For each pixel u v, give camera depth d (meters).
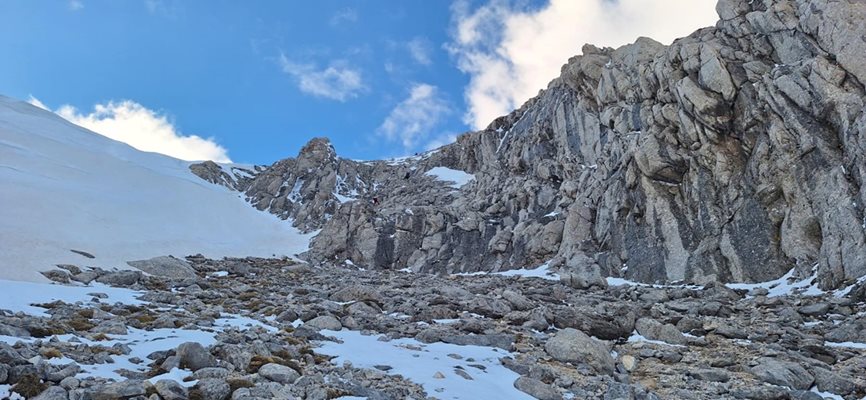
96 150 62.09
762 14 28.34
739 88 26.97
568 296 23.58
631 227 29.67
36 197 31.89
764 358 12.31
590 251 32.06
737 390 10.33
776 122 24.28
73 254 22.66
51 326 10.52
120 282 20.20
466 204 46.81
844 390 10.38
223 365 8.75
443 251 41.47
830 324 16.08
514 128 59.69
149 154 69.31
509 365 11.37
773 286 21.69
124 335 10.99
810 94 23.19
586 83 43.81
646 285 26.47
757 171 24.34
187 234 40.72
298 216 56.41
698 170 27.33
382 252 42.84
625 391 9.62
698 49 29.61
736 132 26.84
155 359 9.05
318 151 67.69
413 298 21.22
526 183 43.75
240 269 29.41
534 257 35.38
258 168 75.25
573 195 37.84
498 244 38.38
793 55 26.06
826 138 22.17
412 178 68.31
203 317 13.83
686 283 25.16
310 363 9.91
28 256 20.22
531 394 9.57
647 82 34.19
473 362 11.44
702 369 11.86
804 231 21.73
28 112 69.62
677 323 16.88
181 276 24.91
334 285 26.59
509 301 20.23
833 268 19.34
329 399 7.71
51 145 51.28
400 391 8.62
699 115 27.67
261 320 14.75
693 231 26.47
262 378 8.26
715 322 16.44
